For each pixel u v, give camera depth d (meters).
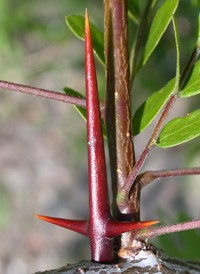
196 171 0.24
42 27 0.80
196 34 0.25
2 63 1.00
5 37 0.83
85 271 0.23
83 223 0.23
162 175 0.24
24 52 0.95
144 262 0.23
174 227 0.23
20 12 0.80
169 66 0.64
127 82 0.24
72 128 1.29
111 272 0.23
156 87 0.66
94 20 0.77
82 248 1.17
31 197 1.27
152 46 0.27
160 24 0.27
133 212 0.24
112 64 0.24
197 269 0.24
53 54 0.95
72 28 0.29
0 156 1.36
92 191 0.23
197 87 0.24
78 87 1.14
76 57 0.92
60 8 0.80
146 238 0.24
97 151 0.22
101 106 0.25
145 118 0.26
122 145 0.24
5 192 1.26
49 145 1.34
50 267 1.17
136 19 0.29
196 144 0.64
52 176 1.31
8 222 1.22
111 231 0.23
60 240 1.19
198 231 0.38
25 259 1.18
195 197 1.07
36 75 1.00
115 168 0.24
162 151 1.07
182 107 0.99
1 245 1.19
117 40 0.24
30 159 1.33
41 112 1.39
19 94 1.40
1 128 1.38
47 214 1.26
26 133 1.38
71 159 1.30
